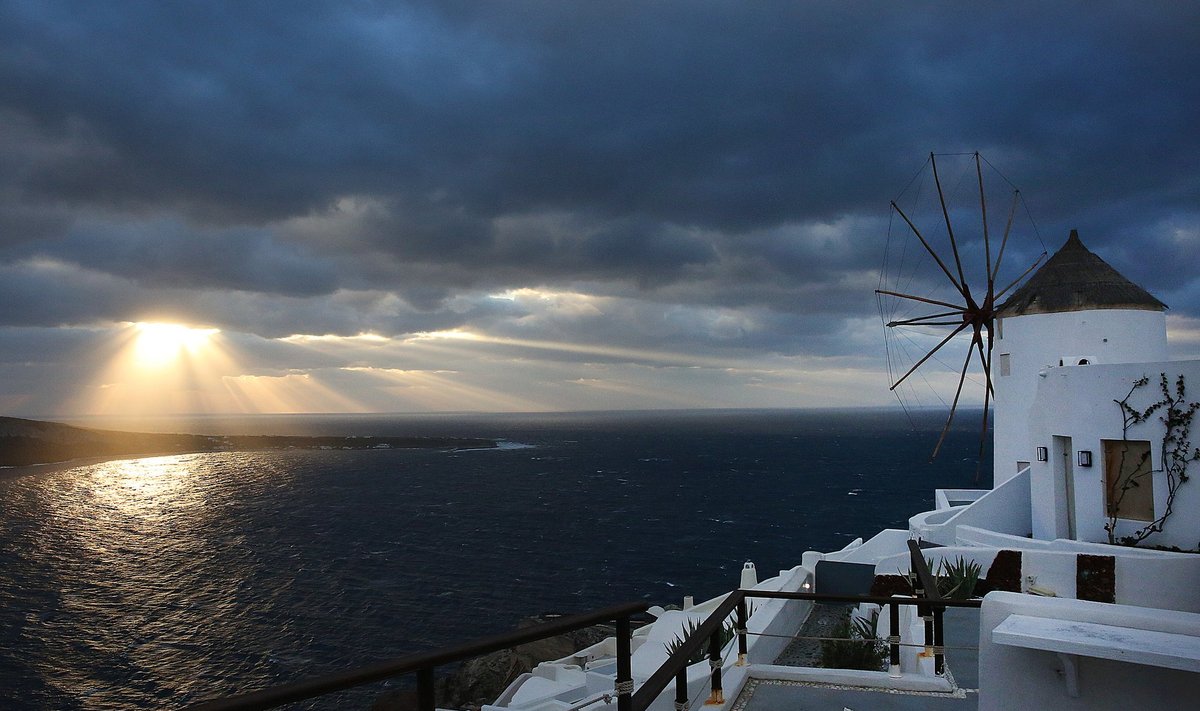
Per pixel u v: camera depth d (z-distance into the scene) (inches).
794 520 4119.1
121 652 2010.3
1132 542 784.9
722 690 294.0
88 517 4288.9
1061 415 875.4
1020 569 747.4
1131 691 177.9
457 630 2219.5
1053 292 1170.6
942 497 1392.7
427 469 7362.2
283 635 2158.0
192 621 2285.9
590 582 2797.7
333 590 2652.6
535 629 161.3
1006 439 1236.5
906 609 555.2
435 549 3373.5
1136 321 1128.8
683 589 2716.5
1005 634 172.6
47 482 6151.6
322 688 116.9
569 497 5152.6
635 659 665.0
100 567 3004.4
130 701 1708.9
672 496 5157.5
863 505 4643.2
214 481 6294.3
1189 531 745.6
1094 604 183.5
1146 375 779.4
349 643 2096.5
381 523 4087.1
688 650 230.4
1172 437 757.3
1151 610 179.2
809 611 810.2
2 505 4758.9
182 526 3996.1
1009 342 1224.2
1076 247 1213.1
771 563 3097.9
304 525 4025.6
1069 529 887.1
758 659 589.9
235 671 1886.1
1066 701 183.2
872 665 503.8
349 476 6692.9
